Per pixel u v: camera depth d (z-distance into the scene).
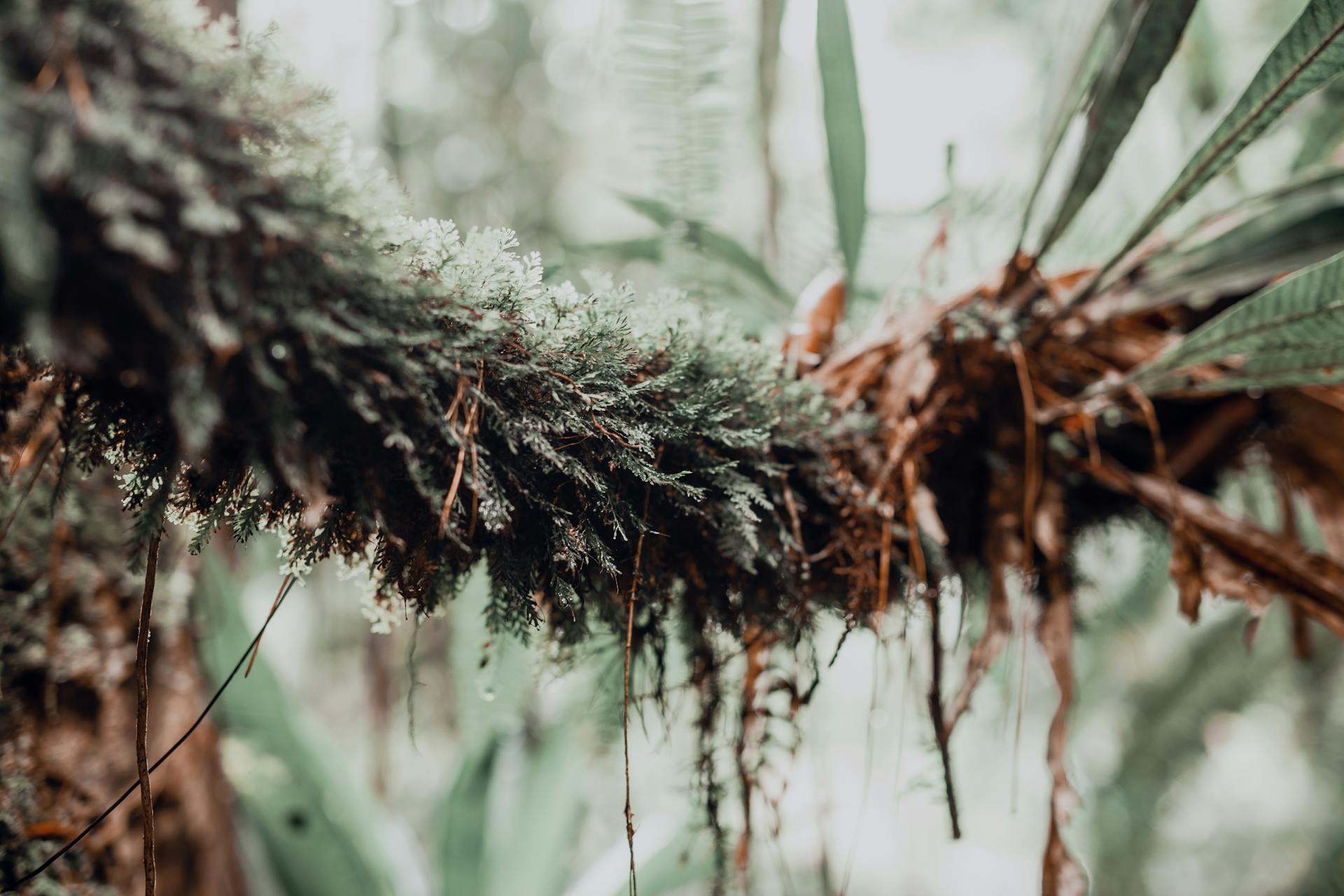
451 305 0.48
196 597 0.88
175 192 0.43
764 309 0.80
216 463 0.48
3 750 0.67
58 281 0.42
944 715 0.63
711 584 0.58
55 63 0.41
